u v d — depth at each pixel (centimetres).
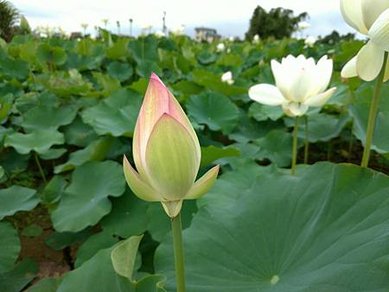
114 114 109
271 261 41
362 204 39
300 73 58
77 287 37
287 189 45
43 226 103
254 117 123
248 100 139
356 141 121
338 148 126
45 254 91
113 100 116
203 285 40
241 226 44
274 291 36
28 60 231
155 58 237
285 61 61
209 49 350
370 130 45
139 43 236
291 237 42
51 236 87
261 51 308
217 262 42
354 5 41
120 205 80
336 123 107
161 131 26
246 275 40
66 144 131
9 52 256
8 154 116
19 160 115
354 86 122
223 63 233
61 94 150
